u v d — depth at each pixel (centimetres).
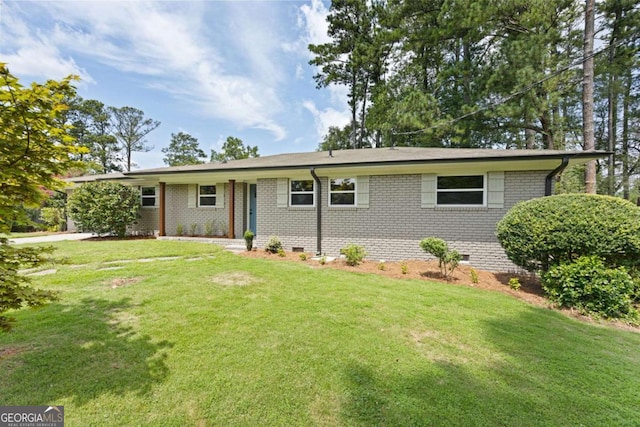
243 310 409
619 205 493
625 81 1532
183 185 1243
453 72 1515
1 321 255
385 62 2272
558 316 436
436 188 789
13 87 207
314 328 360
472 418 218
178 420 210
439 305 451
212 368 271
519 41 1145
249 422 211
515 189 721
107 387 240
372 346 321
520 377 272
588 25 925
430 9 1620
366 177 855
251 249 918
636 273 487
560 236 500
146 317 376
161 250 853
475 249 753
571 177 1313
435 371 278
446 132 1455
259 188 992
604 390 257
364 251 782
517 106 1149
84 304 414
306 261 772
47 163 249
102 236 1211
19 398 224
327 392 244
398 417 217
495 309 442
